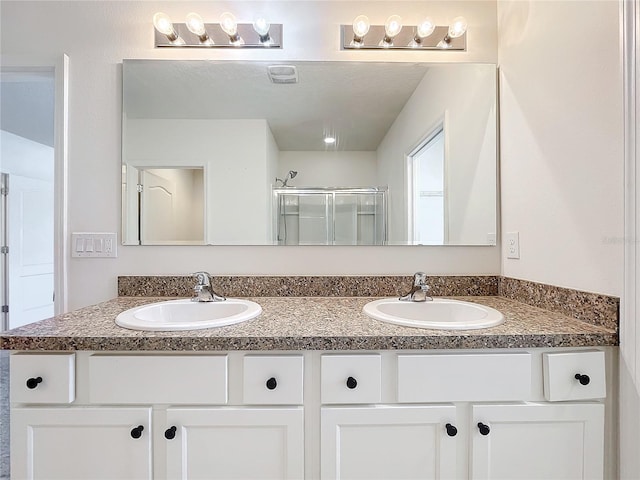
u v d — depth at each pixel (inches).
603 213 36.2
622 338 34.0
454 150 58.2
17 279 139.3
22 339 33.9
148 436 34.3
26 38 55.6
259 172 58.4
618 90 34.2
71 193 56.0
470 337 34.5
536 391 35.1
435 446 34.8
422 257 58.4
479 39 58.1
